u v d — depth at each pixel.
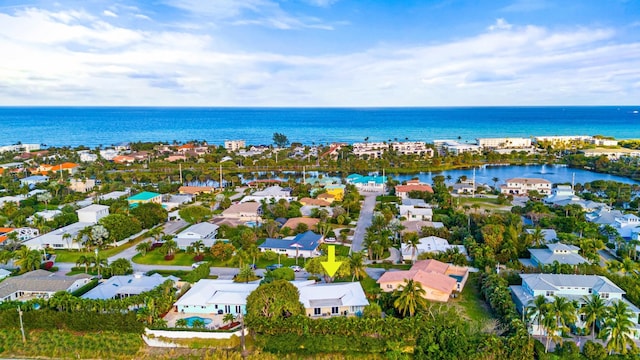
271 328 80.00
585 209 162.25
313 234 131.75
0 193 192.12
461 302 92.62
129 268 108.19
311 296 89.94
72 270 112.19
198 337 79.06
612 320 71.81
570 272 96.50
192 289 93.75
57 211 158.50
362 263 106.12
